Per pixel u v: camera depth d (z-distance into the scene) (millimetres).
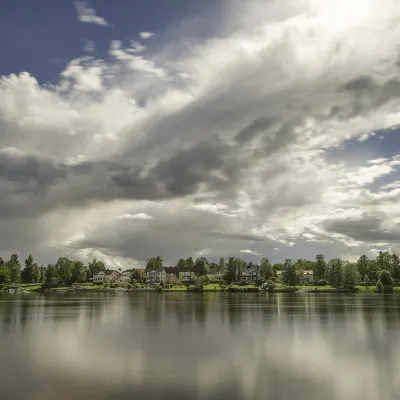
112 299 174125
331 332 70250
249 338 64062
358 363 46344
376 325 79500
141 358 48875
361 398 34312
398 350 54062
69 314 103688
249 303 142625
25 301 158625
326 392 35719
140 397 34156
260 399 33750
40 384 37844
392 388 36969
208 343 59469
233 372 42188
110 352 52469
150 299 172750
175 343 59625
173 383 38219
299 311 110375
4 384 37938
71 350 54062
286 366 44938
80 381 38844
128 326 79312
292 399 34000
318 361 47438
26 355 50750
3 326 78812
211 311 111625
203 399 33688
